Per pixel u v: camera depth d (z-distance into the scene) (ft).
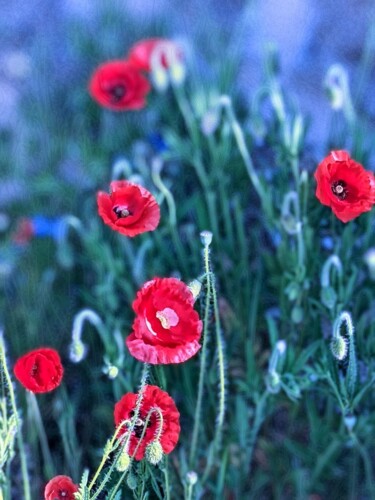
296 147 3.40
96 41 4.59
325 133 4.24
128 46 4.60
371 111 4.31
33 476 3.32
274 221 3.40
